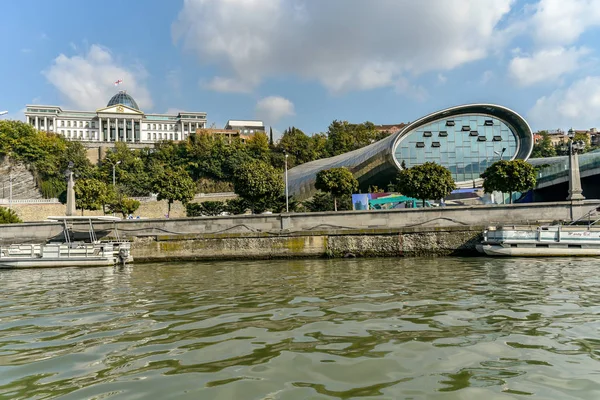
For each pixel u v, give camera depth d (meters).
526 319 7.62
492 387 4.63
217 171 82.81
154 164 81.00
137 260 24.14
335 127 102.62
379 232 22.62
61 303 10.70
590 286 11.14
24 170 68.31
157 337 7.03
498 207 23.78
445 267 16.48
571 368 5.17
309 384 4.79
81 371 5.43
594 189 45.12
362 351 5.95
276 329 7.30
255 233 23.56
